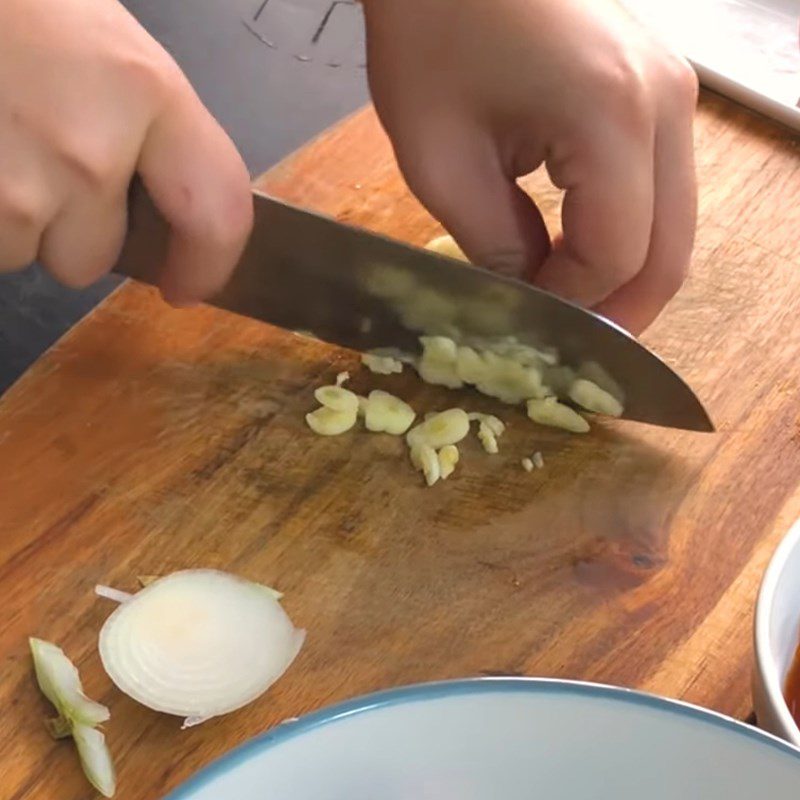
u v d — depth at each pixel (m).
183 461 0.46
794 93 0.61
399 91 0.47
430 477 0.47
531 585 0.45
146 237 0.45
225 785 0.32
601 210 0.45
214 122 0.42
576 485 0.47
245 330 0.50
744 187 0.56
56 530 0.45
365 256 0.46
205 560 0.44
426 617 0.44
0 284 0.61
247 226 0.42
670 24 0.64
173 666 0.42
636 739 0.33
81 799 0.40
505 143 0.47
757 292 0.53
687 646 0.43
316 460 0.47
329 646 0.43
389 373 0.50
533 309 0.46
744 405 0.49
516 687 0.33
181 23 0.75
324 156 0.55
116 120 0.39
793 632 0.39
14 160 0.39
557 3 0.45
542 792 0.34
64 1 0.39
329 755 0.33
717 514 0.47
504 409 0.49
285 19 0.76
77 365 0.48
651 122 0.45
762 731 0.33
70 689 0.41
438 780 0.34
